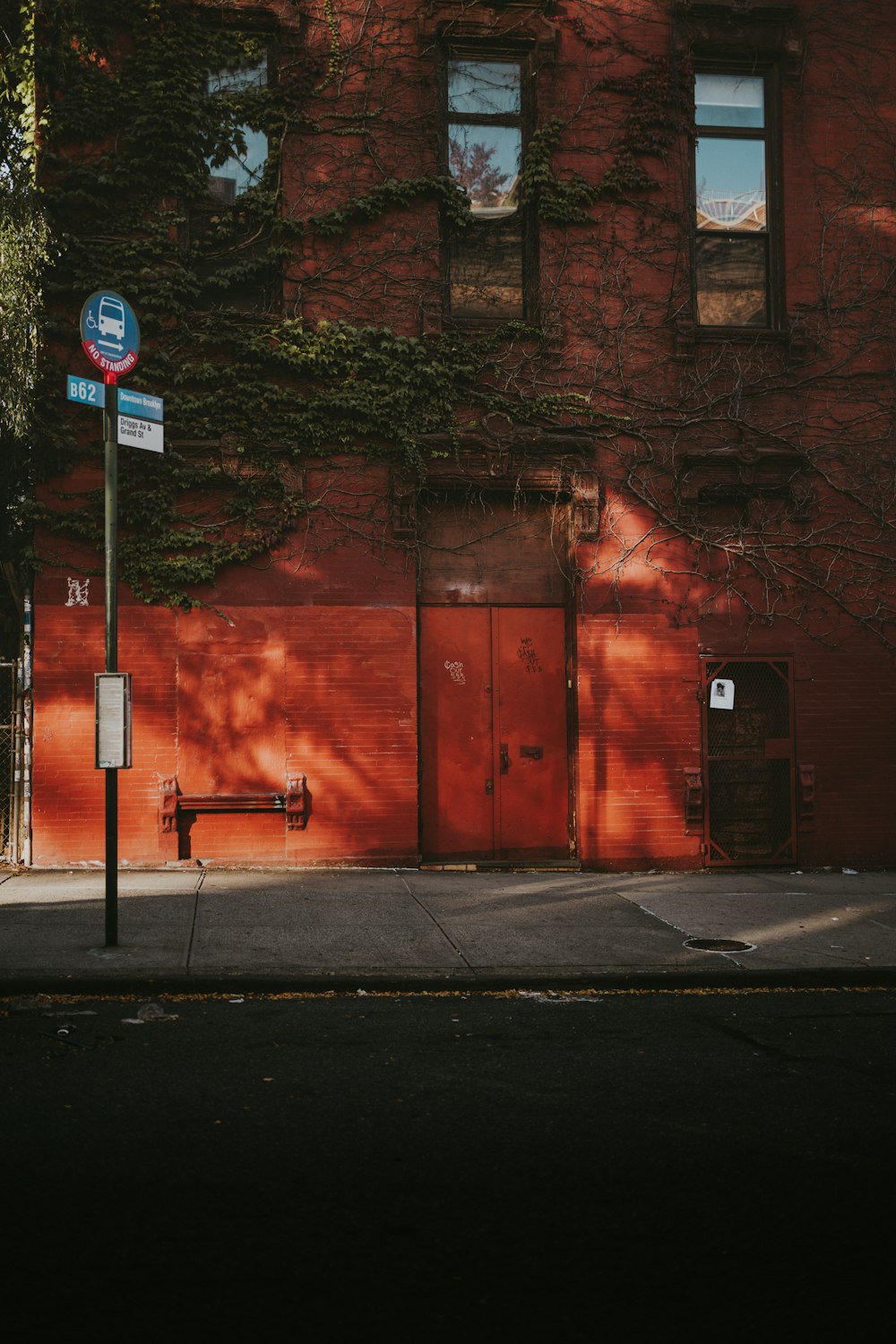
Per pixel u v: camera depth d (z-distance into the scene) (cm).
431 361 1174
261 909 927
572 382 1202
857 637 1245
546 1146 463
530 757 1215
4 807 1128
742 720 1236
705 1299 335
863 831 1238
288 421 1142
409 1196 409
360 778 1153
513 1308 329
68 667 1107
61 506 1108
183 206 1145
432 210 1182
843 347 1247
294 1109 505
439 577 1208
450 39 1205
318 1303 330
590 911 962
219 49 1160
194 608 1132
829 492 1244
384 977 741
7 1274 345
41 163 1104
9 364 1052
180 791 1125
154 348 1126
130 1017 659
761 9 1243
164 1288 338
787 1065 583
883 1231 384
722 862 1215
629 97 1223
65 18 1101
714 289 1252
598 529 1202
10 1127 475
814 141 1249
